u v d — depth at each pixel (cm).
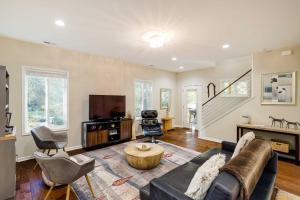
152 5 212
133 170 295
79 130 433
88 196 220
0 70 214
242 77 517
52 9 222
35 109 373
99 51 420
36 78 373
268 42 344
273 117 395
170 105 719
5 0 200
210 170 135
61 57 399
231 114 471
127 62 546
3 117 217
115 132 477
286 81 377
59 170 189
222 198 104
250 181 123
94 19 250
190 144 466
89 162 209
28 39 336
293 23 258
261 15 234
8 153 220
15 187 228
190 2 204
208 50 404
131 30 288
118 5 212
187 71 710
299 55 362
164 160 344
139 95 605
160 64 579
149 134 464
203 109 573
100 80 476
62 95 413
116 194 225
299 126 359
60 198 217
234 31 289
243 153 158
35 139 301
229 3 204
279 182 262
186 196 126
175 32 294
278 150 361
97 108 452
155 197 141
